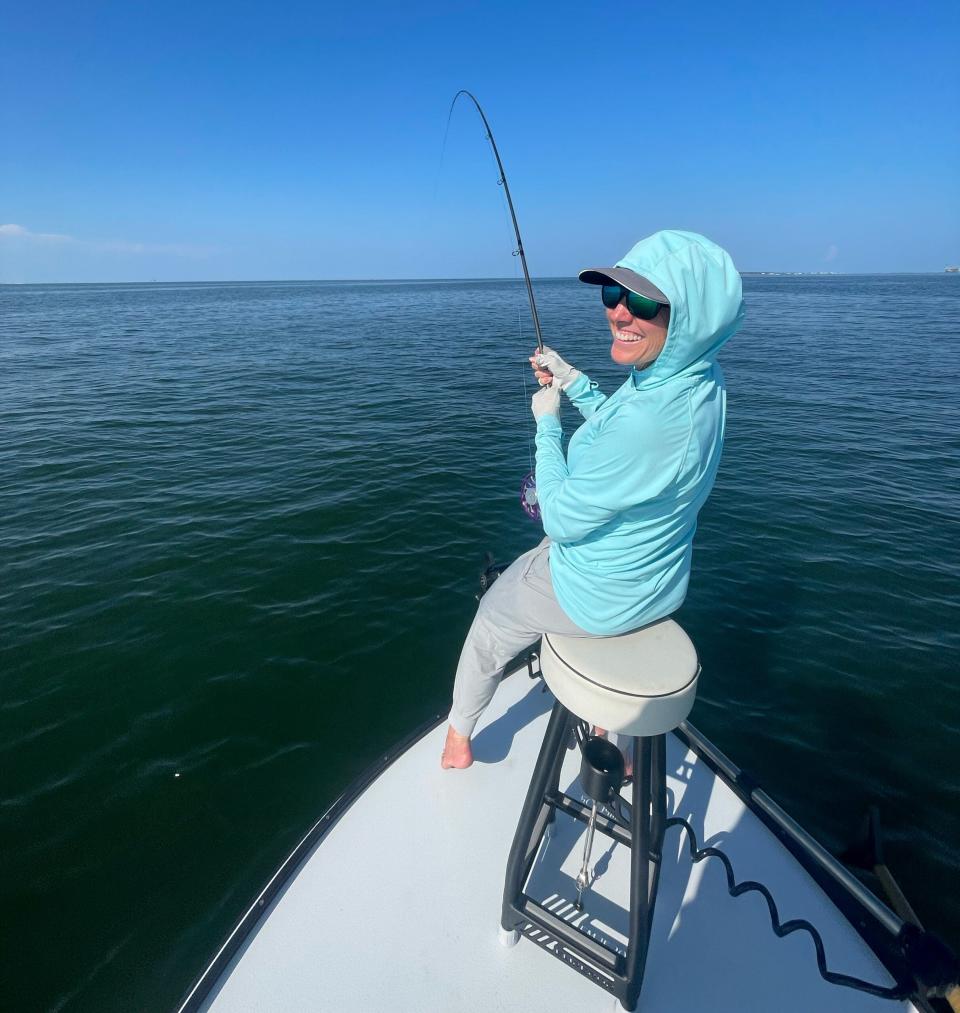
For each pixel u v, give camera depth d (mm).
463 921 1739
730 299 1150
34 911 2869
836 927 1768
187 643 4824
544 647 1557
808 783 3727
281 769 3697
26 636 4875
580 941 1539
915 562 6125
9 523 6941
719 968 1656
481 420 11859
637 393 1239
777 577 5867
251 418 11977
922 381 15242
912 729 4098
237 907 2893
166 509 7363
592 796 1506
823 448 9781
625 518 1334
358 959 1645
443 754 2211
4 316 40375
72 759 3736
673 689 1350
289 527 6906
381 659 4699
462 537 6738
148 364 18672
